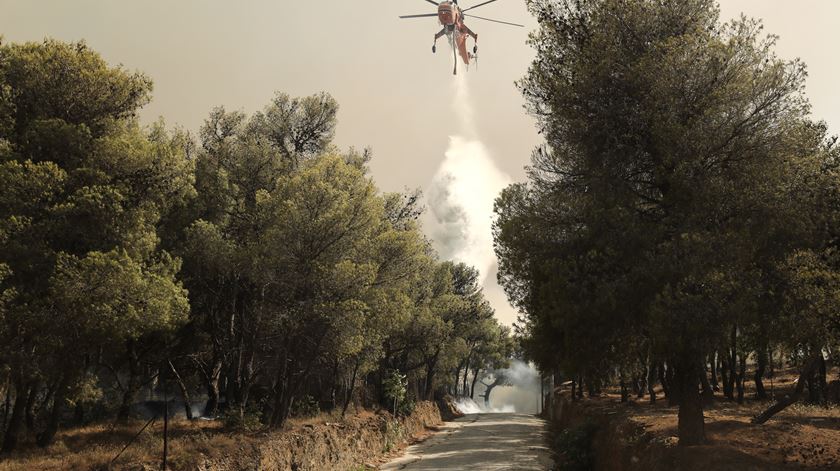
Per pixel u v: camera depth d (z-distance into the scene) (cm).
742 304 1310
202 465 1644
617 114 1541
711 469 1262
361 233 2425
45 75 1773
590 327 1519
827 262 1444
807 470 1214
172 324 1955
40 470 1482
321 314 2241
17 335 1619
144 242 1870
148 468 1536
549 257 1623
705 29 1562
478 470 2555
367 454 2922
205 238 2347
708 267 1359
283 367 2384
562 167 1734
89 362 2006
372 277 2369
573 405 3922
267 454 1917
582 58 1606
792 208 1405
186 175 2045
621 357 1645
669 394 2766
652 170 1578
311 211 2309
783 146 1458
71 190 1758
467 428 5016
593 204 1546
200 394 3234
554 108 1655
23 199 1630
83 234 1750
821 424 1823
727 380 3116
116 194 1717
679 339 1316
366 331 2528
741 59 1475
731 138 1445
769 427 1655
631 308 1473
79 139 1773
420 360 5347
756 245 1431
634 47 1586
